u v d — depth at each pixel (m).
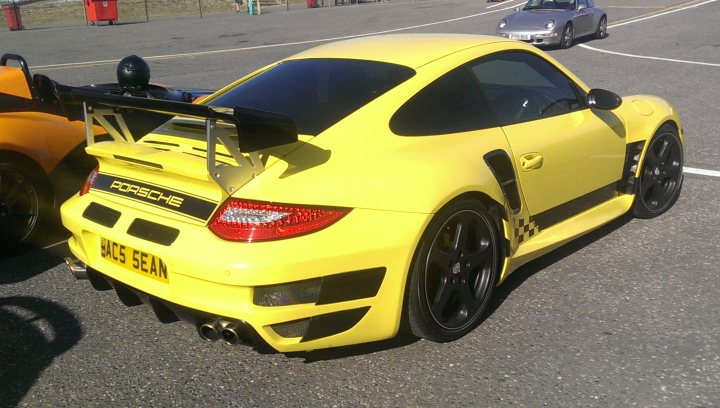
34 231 4.71
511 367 3.19
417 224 3.05
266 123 2.83
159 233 3.02
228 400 3.01
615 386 3.02
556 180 4.01
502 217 3.61
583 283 4.07
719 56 14.51
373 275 2.98
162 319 3.21
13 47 19.58
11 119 4.58
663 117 4.91
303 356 3.33
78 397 3.05
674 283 4.05
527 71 4.12
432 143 3.37
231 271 2.76
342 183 2.99
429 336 3.30
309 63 3.88
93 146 3.36
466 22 24.44
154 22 28.92
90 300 4.02
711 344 3.36
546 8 17.62
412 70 3.57
